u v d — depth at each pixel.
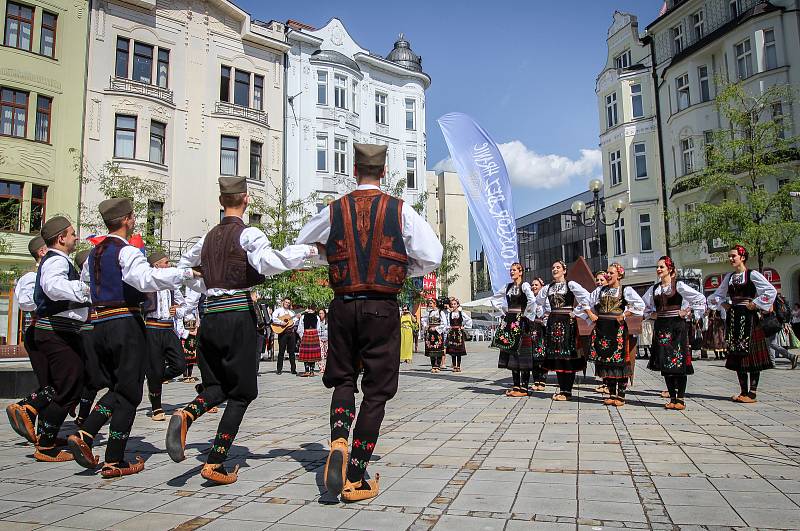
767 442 5.19
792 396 8.50
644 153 29.75
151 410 7.41
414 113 34.44
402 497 3.61
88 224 20.23
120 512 3.40
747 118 19.56
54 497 3.74
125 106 23.39
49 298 5.02
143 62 24.42
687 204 26.59
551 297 8.45
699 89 26.50
